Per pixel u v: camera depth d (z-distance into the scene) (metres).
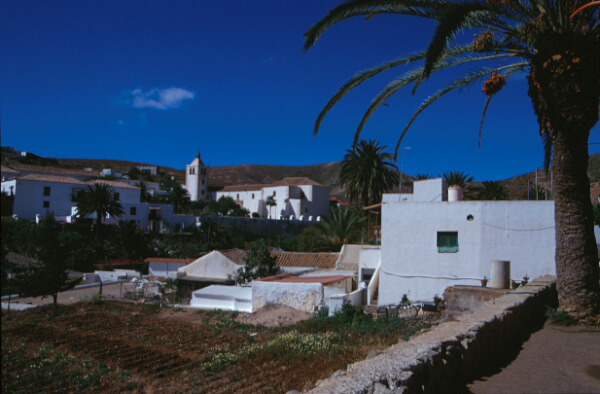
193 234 62.12
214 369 12.32
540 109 9.23
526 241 17.89
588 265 9.04
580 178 9.08
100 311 24.17
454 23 7.46
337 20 8.93
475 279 18.36
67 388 11.53
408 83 11.02
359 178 47.31
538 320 9.45
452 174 41.75
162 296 28.34
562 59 8.55
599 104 9.29
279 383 9.66
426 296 18.94
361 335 13.16
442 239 19.12
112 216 53.66
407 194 25.75
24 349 15.84
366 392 4.01
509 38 9.57
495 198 39.59
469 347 6.05
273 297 22.39
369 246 31.08
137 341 16.83
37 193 60.84
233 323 19.84
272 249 36.56
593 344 7.59
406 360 4.83
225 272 31.58
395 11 9.43
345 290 23.31
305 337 13.68
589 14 8.53
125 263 45.25
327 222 42.66
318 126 11.05
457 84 10.97
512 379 5.85
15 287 25.27
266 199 99.75
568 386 5.56
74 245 40.88
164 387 11.26
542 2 8.59
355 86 10.73
